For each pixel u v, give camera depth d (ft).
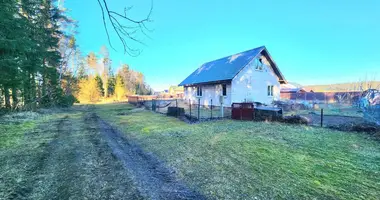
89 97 139.54
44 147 21.29
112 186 12.48
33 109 58.03
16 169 15.17
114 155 18.58
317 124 33.24
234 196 11.31
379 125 26.43
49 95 71.72
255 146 21.03
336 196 11.19
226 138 24.64
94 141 24.00
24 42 37.17
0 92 48.67
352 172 14.37
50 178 13.62
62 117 48.67
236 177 13.78
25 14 53.47
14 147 21.27
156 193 11.70
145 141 24.26
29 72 50.96
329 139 23.65
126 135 27.89
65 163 16.47
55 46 71.10
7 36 34.32
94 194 11.50
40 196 11.32
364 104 40.91
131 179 13.50
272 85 67.87
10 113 48.16
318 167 15.33
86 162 16.71
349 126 28.48
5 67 37.19
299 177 13.61
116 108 79.05
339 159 16.98
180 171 14.99
